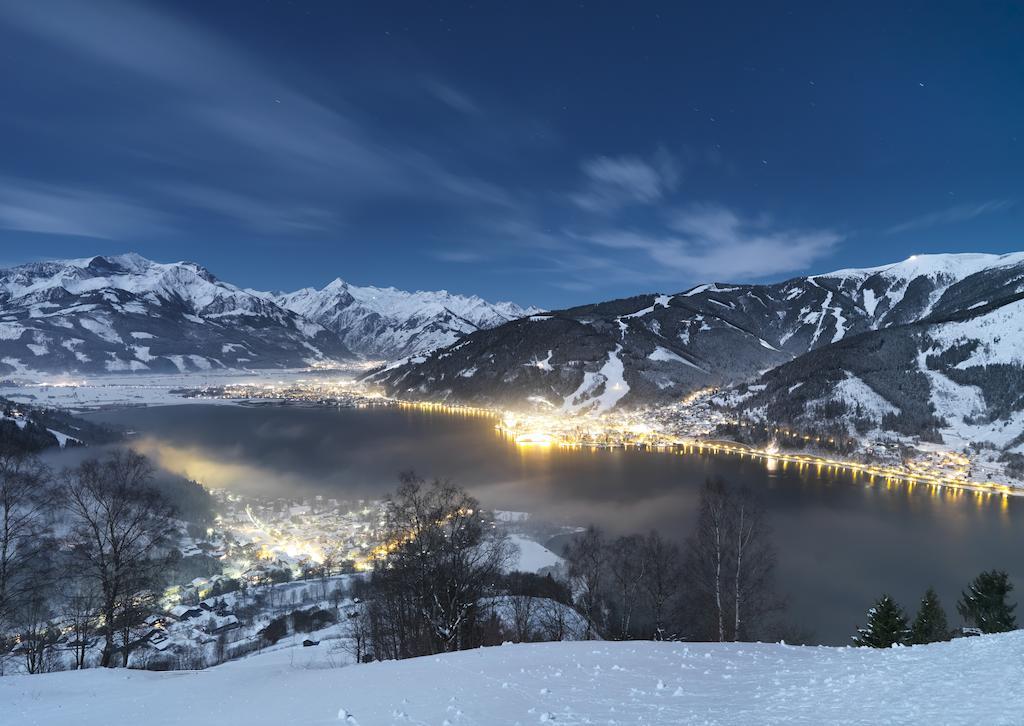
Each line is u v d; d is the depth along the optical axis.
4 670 27.70
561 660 16.44
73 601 29.44
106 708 14.93
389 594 28.16
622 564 37.47
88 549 25.16
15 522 25.17
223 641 53.84
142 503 26.80
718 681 13.24
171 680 19.33
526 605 35.53
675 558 37.56
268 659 35.00
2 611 24.42
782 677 13.15
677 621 36.88
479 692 13.05
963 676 10.43
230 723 12.24
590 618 36.50
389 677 15.69
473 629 27.95
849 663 14.03
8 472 26.19
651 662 15.89
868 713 8.98
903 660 13.36
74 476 27.69
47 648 30.02
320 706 12.95
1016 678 9.57
